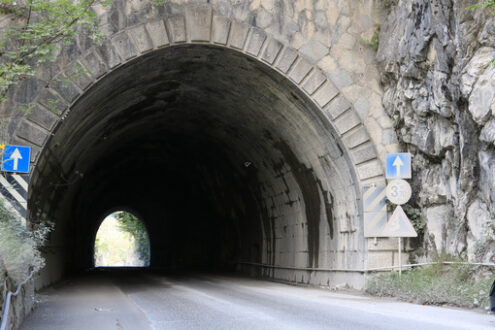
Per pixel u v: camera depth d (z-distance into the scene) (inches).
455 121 495.5
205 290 629.9
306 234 734.5
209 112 796.0
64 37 470.6
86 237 1515.7
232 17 569.0
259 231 946.1
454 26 487.2
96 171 1085.1
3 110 497.4
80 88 518.0
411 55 528.1
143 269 1392.7
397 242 560.7
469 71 446.9
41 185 565.0
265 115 697.0
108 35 531.8
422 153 553.3
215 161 1021.8
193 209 1413.6
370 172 574.2
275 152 762.2
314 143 642.2
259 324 332.8
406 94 545.6
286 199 804.6
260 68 592.1
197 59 609.6
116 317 378.3
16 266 321.7
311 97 580.7
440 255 516.7
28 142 498.9
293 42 583.2
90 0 462.0
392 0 578.2
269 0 582.9
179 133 957.2
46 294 578.2
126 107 714.8
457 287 443.5
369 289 530.6
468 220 479.8
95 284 768.9
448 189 523.5
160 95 722.2
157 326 333.4
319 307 426.0
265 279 873.5
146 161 1221.1
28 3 447.5
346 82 588.7
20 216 482.3
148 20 543.8
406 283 494.3
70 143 621.0
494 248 442.9
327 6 597.9
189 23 554.3
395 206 566.6
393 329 301.7
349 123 581.9
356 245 582.2
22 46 454.0
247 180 936.9
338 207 630.5
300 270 743.1
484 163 442.6
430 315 366.9
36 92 506.6
